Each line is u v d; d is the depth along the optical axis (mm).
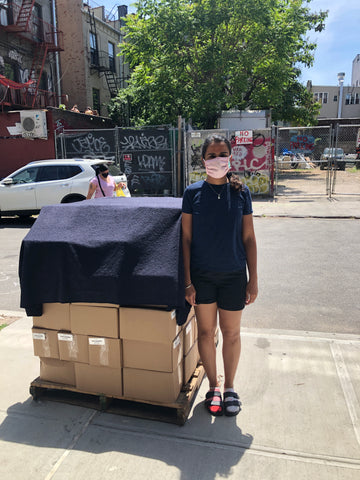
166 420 2721
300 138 17953
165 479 2236
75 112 17922
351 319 4402
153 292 2539
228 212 2590
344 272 6055
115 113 24062
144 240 2658
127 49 16984
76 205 3031
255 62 16859
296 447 2467
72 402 2947
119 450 2465
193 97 17047
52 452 2455
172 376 2689
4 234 9680
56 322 2893
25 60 20281
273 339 3873
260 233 8930
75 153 14602
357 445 2475
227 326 2777
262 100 18250
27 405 2934
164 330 2611
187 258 2656
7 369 3408
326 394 2992
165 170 14219
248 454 2414
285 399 2945
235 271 2656
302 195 14453
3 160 15148
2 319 4473
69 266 2689
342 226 9500
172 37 15586
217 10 15219
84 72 25531
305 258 6855
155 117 18656
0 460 2400
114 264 2596
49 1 21844
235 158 14102
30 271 2754
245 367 3385
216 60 15680
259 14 15234
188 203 2643
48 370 3006
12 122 14797
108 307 2699
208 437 2566
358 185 17547
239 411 2797
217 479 2230
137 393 2781
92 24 26156
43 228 2861
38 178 10852
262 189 14219
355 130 33156
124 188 10883
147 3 15852
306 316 4504
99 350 2775
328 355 3549
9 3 18547
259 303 4914
